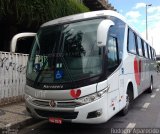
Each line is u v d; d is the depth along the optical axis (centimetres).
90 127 767
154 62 1745
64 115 657
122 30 851
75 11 1636
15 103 1070
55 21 777
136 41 1072
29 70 747
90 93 641
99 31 633
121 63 805
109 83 687
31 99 711
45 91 679
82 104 641
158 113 941
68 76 662
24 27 1391
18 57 1093
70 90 647
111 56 722
